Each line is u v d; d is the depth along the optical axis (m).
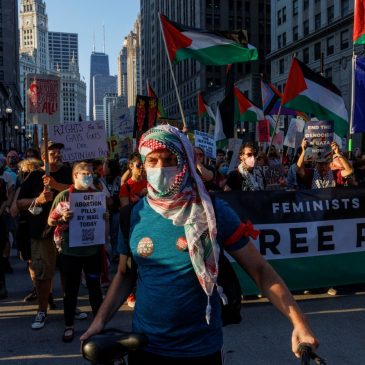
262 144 15.30
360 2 8.24
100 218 4.79
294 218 6.11
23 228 5.29
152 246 1.95
